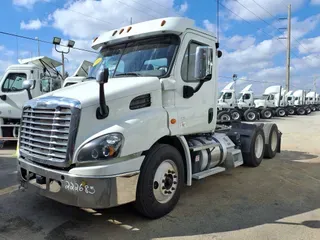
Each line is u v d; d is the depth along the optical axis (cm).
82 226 385
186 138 510
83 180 337
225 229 379
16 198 479
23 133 408
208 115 520
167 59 445
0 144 969
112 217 411
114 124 362
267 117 2736
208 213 429
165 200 420
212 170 527
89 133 349
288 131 1552
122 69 474
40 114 376
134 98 390
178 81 444
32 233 365
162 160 405
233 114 2452
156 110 409
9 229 375
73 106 344
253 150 699
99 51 533
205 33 505
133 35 475
